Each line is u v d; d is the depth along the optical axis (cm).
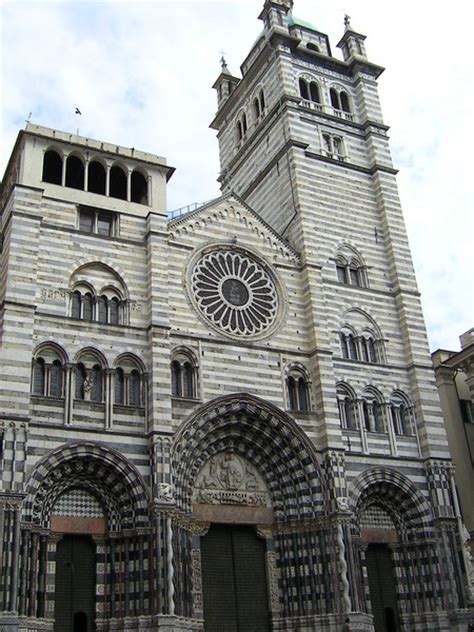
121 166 5388
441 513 5309
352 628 4541
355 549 4953
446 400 6550
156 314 4900
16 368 4303
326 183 6312
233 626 4650
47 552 4181
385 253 6319
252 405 5050
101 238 5031
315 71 6912
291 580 4819
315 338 5450
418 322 6044
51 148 5138
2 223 5125
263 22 7200
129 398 4675
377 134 6794
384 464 5356
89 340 4675
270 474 5084
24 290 4553
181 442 4703
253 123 7025
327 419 5172
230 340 5200
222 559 4794
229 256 5534
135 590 4222
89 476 4431
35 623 3950
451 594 5066
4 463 4038
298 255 5831
